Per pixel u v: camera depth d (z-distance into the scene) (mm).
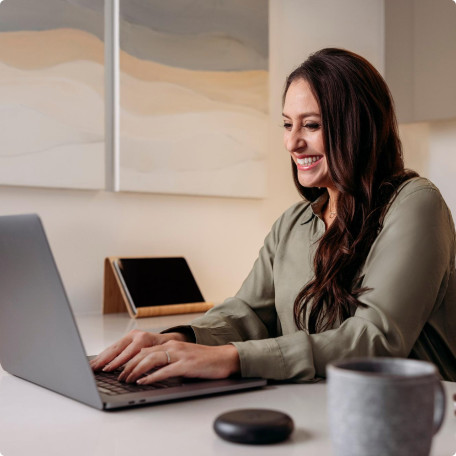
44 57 2291
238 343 975
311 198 1413
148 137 2541
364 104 1235
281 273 1346
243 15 2816
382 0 3281
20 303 914
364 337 1000
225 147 2758
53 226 2357
